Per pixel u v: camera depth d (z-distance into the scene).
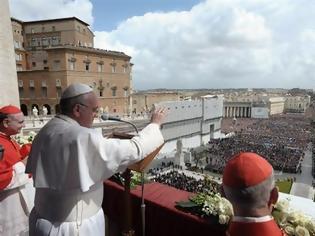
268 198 1.91
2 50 9.12
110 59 55.62
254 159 1.97
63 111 2.49
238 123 127.94
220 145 64.94
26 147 4.33
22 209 4.08
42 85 48.94
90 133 2.26
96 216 2.49
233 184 1.91
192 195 3.90
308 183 39.31
